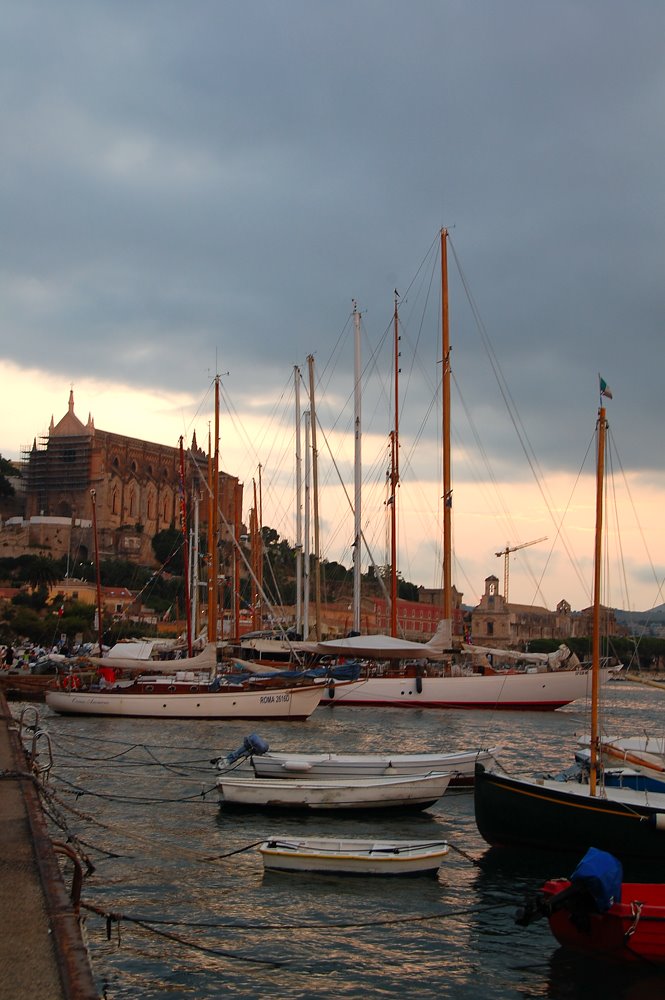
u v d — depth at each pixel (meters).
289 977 23.98
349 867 31.58
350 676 85.69
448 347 83.31
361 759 44.12
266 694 73.81
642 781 37.81
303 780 41.47
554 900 24.78
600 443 33.81
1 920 17.42
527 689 85.06
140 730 67.88
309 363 102.75
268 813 40.72
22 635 178.25
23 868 20.72
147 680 83.25
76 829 37.38
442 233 83.88
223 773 48.78
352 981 23.89
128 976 23.59
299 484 109.12
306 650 90.00
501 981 24.19
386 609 170.75
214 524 86.69
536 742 66.00
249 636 115.12
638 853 32.78
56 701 76.19
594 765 34.12
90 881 30.64
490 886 31.28
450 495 83.19
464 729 71.69
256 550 134.75
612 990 23.86
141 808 41.69
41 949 16.05
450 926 27.67
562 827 33.62
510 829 34.31
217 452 87.19
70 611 190.88
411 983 23.94
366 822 39.66
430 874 31.86
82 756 54.78
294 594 199.00
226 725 71.38
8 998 14.12
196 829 37.97
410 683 84.38
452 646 87.31
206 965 24.45
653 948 24.53
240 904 28.92
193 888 30.23
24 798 29.53
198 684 76.69
